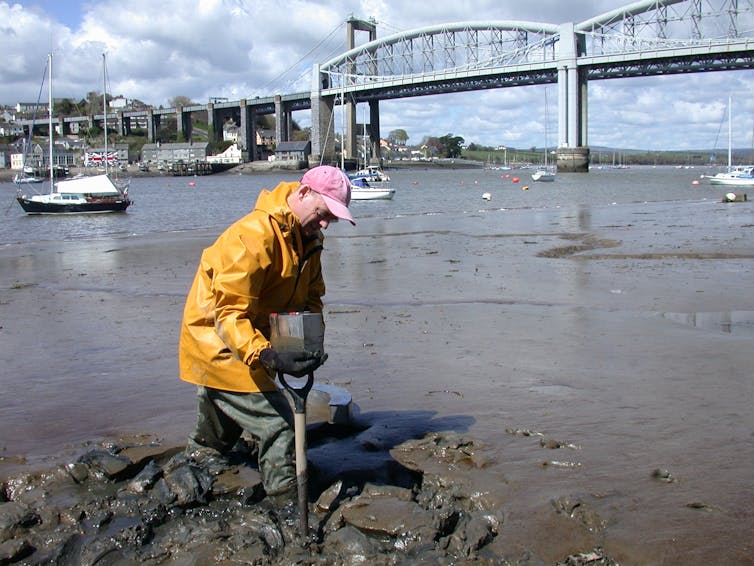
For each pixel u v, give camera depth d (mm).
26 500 3658
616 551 3096
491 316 8320
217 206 47906
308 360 3162
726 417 4715
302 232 3502
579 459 4031
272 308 3576
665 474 3826
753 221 22609
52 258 16047
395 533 3299
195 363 3621
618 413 4820
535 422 4664
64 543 3254
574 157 128500
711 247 15336
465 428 4578
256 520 3416
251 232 3342
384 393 5375
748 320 7977
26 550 3201
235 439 4035
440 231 21016
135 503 3598
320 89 148000
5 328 8109
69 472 3918
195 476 3738
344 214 3363
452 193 62188
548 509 3465
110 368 6262
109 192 42312
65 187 42219
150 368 6234
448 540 3221
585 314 8391
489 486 3713
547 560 3062
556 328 7625
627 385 5477
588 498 3547
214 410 3848
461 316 8344
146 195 69625
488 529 3295
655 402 5055
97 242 20719
